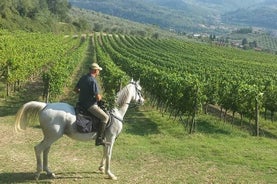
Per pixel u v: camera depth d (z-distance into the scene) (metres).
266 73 52.91
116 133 11.31
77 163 12.85
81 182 11.03
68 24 154.38
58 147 14.78
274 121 26.06
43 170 11.22
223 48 135.38
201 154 14.85
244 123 24.64
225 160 14.21
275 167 13.55
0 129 17.12
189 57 80.00
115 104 11.37
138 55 72.44
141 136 18.55
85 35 142.88
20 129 10.52
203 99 20.84
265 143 18.20
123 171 12.31
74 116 10.61
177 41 146.38
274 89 25.31
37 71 39.44
